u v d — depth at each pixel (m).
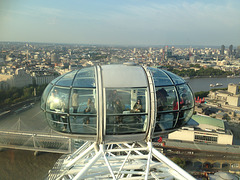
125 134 25.30
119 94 24.44
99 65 27.50
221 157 119.12
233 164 115.94
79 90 24.58
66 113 24.77
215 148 126.56
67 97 24.72
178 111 26.84
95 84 24.59
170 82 26.91
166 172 28.64
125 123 24.86
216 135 133.12
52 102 25.62
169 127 27.31
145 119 25.25
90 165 24.69
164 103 25.86
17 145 125.38
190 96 28.53
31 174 103.50
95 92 24.39
